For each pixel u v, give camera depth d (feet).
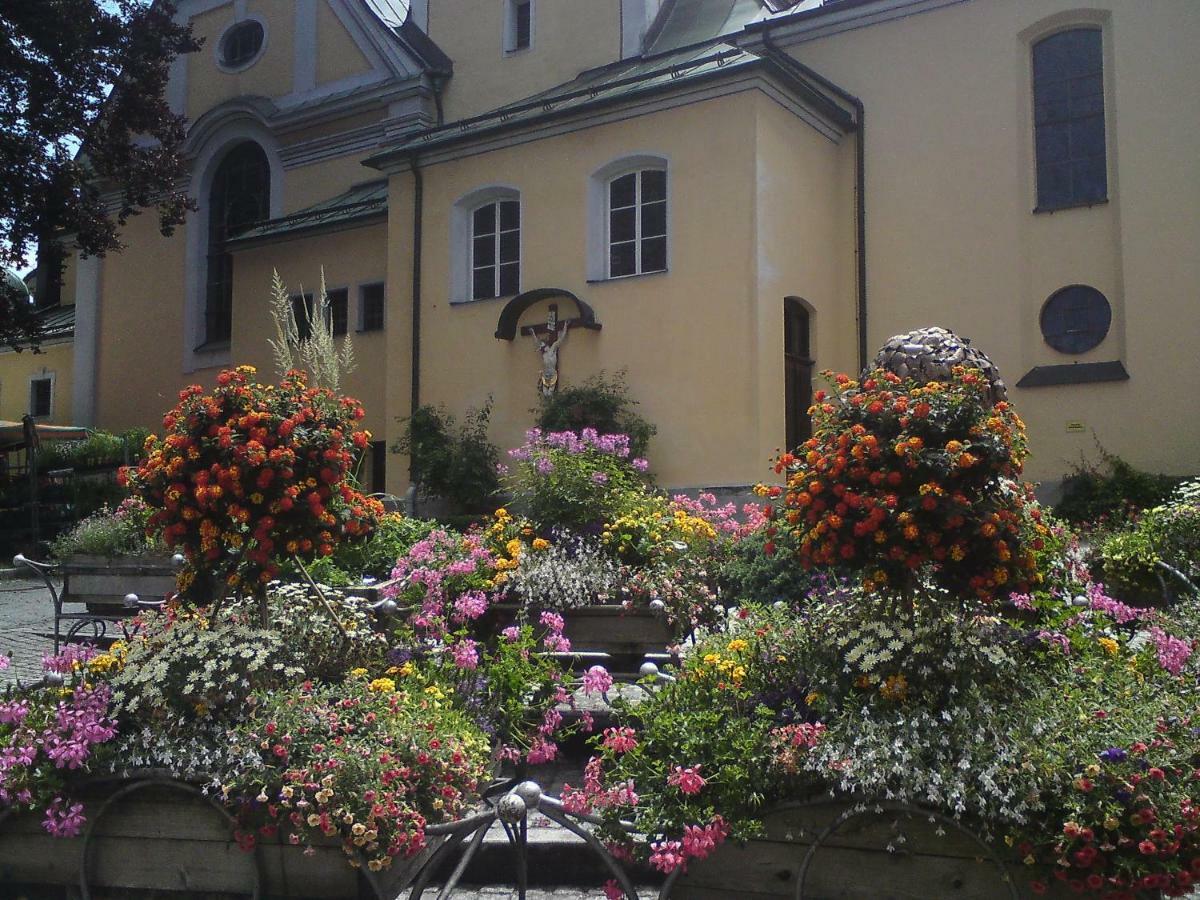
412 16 84.74
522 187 59.88
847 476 13.46
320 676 16.83
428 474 58.54
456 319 61.52
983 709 12.23
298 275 75.41
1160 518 26.76
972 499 13.25
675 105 55.01
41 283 114.93
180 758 12.98
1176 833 10.54
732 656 13.91
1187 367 53.21
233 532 15.67
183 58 93.40
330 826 12.11
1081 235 56.39
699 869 12.17
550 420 54.34
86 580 31.35
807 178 57.98
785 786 12.01
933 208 59.41
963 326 58.34
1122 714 11.94
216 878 12.96
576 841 16.35
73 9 66.18
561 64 77.00
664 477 53.78
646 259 56.24
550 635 19.48
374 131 82.58
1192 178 53.83
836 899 11.75
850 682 13.26
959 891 11.40
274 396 16.01
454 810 13.25
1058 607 15.14
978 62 58.90
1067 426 55.57
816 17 62.49
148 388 91.45
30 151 66.74
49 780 13.06
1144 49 55.16
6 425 77.41
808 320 58.29
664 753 12.57
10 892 13.60
